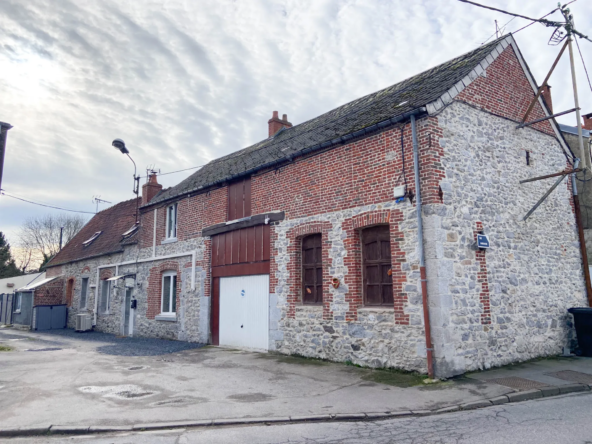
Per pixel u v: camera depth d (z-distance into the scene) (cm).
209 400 724
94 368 1004
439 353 809
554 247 1131
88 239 2452
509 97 1099
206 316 1428
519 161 1089
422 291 841
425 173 875
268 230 1248
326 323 1039
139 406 691
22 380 877
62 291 2472
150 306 1711
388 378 837
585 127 1619
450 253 862
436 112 898
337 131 1120
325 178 1088
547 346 1041
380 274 969
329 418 628
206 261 1460
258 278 1268
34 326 2234
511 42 1125
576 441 499
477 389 741
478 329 886
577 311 1067
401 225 905
